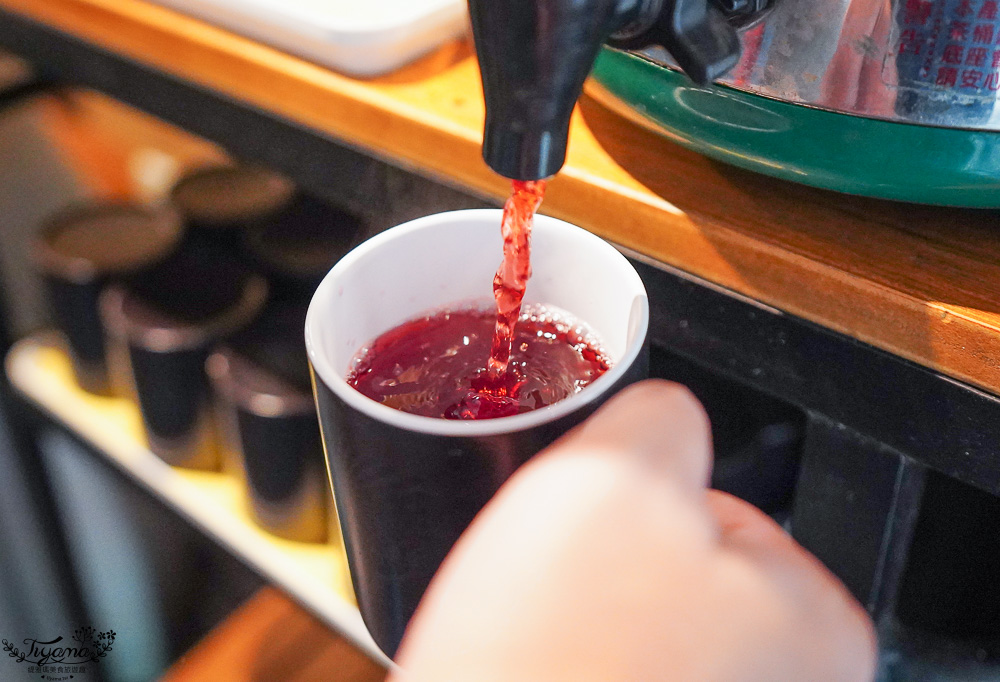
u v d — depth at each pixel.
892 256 0.35
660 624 0.16
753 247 0.36
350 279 0.31
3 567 0.93
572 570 0.17
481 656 0.16
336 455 0.26
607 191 0.39
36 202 0.88
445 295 0.34
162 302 0.71
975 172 0.32
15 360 0.85
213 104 0.54
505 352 0.31
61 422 0.80
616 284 0.31
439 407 0.31
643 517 0.17
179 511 0.72
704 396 0.54
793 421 0.52
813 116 0.33
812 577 0.18
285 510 0.66
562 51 0.23
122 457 0.76
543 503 0.18
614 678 0.16
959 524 0.45
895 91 0.31
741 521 0.20
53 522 0.91
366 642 0.62
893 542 0.41
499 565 0.17
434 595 0.17
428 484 0.24
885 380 0.35
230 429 0.68
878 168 0.33
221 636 0.85
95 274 0.73
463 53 0.52
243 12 0.50
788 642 0.17
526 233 0.29
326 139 0.49
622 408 0.20
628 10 0.24
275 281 0.74
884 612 0.45
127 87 0.58
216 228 0.77
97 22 0.56
